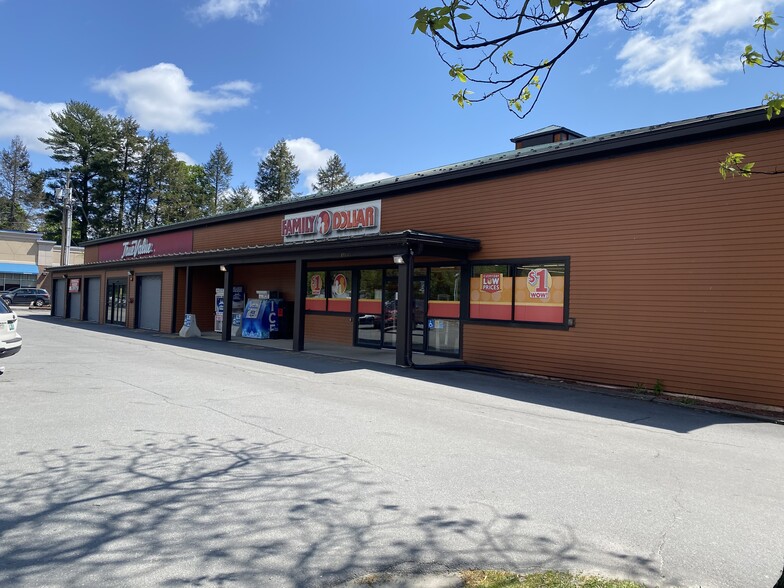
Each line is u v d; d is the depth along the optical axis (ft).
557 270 39.29
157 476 16.58
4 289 163.43
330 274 61.93
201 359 44.83
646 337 34.50
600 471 18.12
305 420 24.09
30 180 264.93
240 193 260.62
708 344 31.99
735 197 31.27
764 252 30.19
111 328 82.02
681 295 33.12
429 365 41.81
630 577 11.16
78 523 13.21
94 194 205.57
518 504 15.02
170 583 10.60
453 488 16.11
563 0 9.01
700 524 14.02
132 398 28.09
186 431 21.84
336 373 38.04
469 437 21.94
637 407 29.66
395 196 51.90
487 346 43.39
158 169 219.82
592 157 37.45
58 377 34.32
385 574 11.10
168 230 87.81
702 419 27.17
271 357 46.75
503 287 42.63
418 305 50.57
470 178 45.34
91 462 17.78
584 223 37.81
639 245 35.04
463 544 12.51
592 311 37.17
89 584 10.49
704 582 11.07
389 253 42.65
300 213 62.64
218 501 14.73
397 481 16.58
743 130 31.01
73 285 106.73
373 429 22.79
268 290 70.59
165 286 76.13
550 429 23.79
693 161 32.91
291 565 11.41
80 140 205.98
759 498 16.05
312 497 15.15
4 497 14.75
